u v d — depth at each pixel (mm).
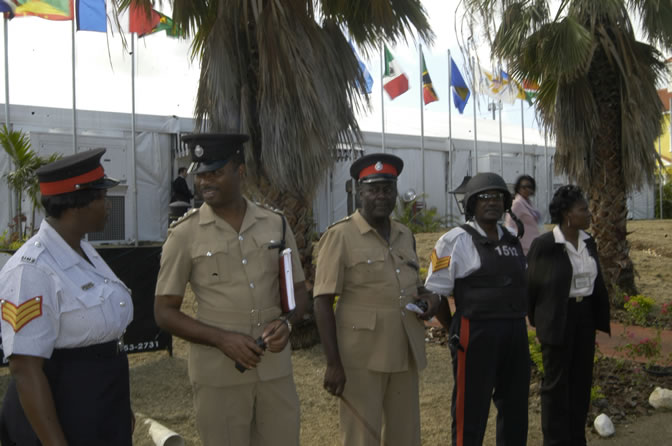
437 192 17984
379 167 2967
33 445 2025
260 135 5930
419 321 3072
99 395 2084
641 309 6926
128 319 2260
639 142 7801
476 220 3256
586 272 3500
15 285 1953
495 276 3082
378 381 2949
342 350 2977
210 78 5730
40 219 12312
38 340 1930
